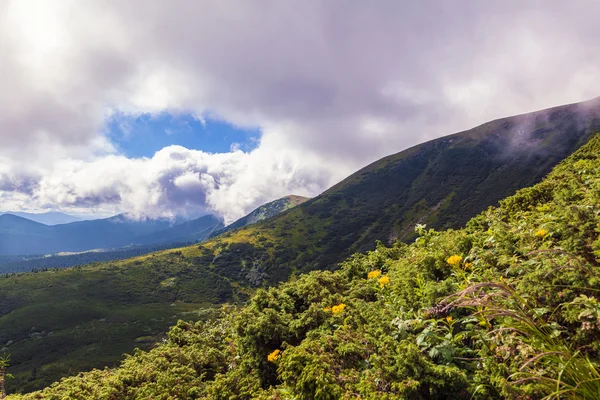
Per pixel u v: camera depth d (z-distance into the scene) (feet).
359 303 20.45
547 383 8.98
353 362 14.99
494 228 22.57
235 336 29.17
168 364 27.91
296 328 21.40
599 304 9.95
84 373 32.89
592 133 414.00
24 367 303.07
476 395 10.86
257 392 18.74
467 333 12.88
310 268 458.09
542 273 12.07
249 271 523.70
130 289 508.12
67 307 437.17
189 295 487.20
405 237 423.23
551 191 31.55
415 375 11.76
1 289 485.15
